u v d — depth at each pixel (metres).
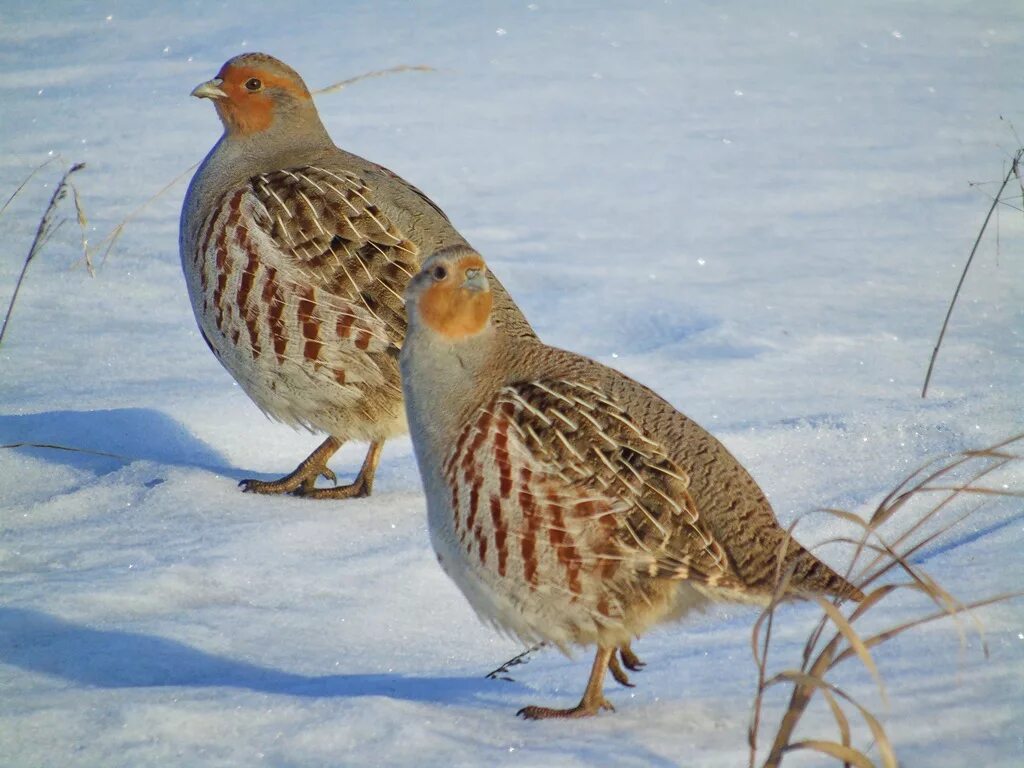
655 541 7.14
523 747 6.59
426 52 29.50
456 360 7.63
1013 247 17.88
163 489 10.54
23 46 30.55
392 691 7.38
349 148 22.64
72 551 9.39
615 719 6.99
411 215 10.95
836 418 11.75
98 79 27.47
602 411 7.38
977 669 7.12
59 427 11.88
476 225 18.75
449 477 7.54
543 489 7.20
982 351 13.91
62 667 7.62
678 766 6.34
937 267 17.02
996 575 8.48
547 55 29.58
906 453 11.16
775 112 25.44
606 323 15.00
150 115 24.80
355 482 11.08
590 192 20.45
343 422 10.84
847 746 5.77
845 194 20.39
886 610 8.16
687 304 15.52
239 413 12.61
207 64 28.52
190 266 11.16
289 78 11.48
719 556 7.19
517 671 7.94
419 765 6.33
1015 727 6.45
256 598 8.77
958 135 23.77
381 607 8.71
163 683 7.51
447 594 8.97
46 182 20.55
